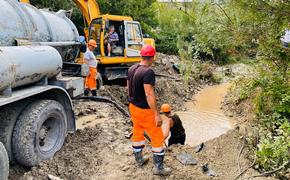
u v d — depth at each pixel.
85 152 5.41
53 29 6.79
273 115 6.55
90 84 9.21
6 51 4.35
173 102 12.76
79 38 8.38
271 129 6.45
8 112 4.71
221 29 5.79
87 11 11.54
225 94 14.18
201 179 4.63
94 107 8.40
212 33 5.93
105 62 11.37
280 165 5.13
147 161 4.98
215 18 5.81
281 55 5.87
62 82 5.89
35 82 5.30
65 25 7.68
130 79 4.58
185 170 4.80
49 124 5.29
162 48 20.69
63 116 5.50
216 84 16.36
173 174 4.68
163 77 16.09
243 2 5.27
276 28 5.45
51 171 4.81
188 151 5.48
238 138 6.10
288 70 6.15
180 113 11.38
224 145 5.82
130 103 4.66
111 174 4.79
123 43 11.90
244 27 5.67
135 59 12.27
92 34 11.63
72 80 6.09
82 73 7.64
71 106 5.81
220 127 9.62
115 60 11.68
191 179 4.63
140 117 4.54
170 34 20.28
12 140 4.68
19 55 4.55
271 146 5.09
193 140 8.45
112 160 5.20
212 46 6.40
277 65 6.14
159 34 20.64
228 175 4.92
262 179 4.84
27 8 6.21
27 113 4.82
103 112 8.05
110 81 12.84
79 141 5.80
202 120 10.41
